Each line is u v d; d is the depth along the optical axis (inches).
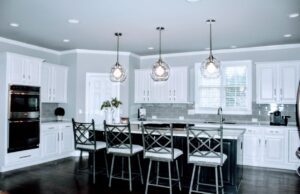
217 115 250.4
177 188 154.3
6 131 185.2
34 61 208.4
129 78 264.4
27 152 199.9
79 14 150.3
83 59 253.1
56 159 230.7
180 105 268.5
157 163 158.4
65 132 237.6
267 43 220.1
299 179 174.6
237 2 130.1
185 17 153.9
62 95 249.9
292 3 130.6
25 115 198.5
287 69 211.8
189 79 261.7
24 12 147.0
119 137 174.9
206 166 139.5
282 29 176.7
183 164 155.3
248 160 213.3
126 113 261.1
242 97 241.4
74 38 207.6
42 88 225.9
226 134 145.9
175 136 156.9
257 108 235.0
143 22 164.4
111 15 151.3
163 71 187.2
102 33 191.5
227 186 143.4
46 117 249.0
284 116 215.3
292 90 209.8
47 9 142.1
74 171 191.5
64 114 256.1
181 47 238.5
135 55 278.1
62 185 158.7
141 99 271.9
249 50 238.5
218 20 158.9
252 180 172.2
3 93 187.0
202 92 256.7
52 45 233.6
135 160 170.1
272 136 205.5
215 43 220.7
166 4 134.0
